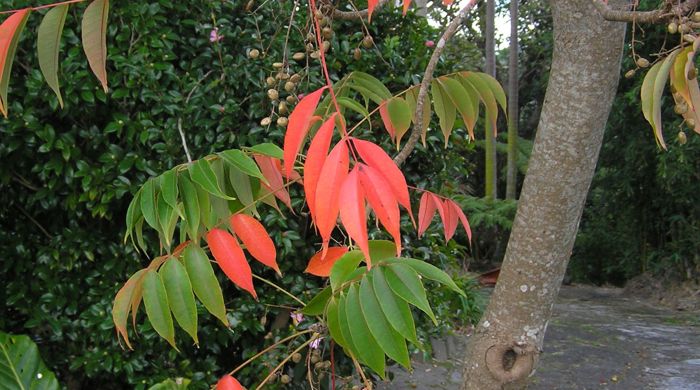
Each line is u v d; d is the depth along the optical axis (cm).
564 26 107
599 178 750
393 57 220
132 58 193
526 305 116
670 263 700
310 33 132
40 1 186
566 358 434
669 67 75
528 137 1198
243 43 208
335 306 91
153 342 201
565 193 110
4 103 77
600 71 105
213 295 86
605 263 807
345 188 56
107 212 197
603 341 484
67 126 202
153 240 197
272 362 193
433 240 231
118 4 195
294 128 66
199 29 204
